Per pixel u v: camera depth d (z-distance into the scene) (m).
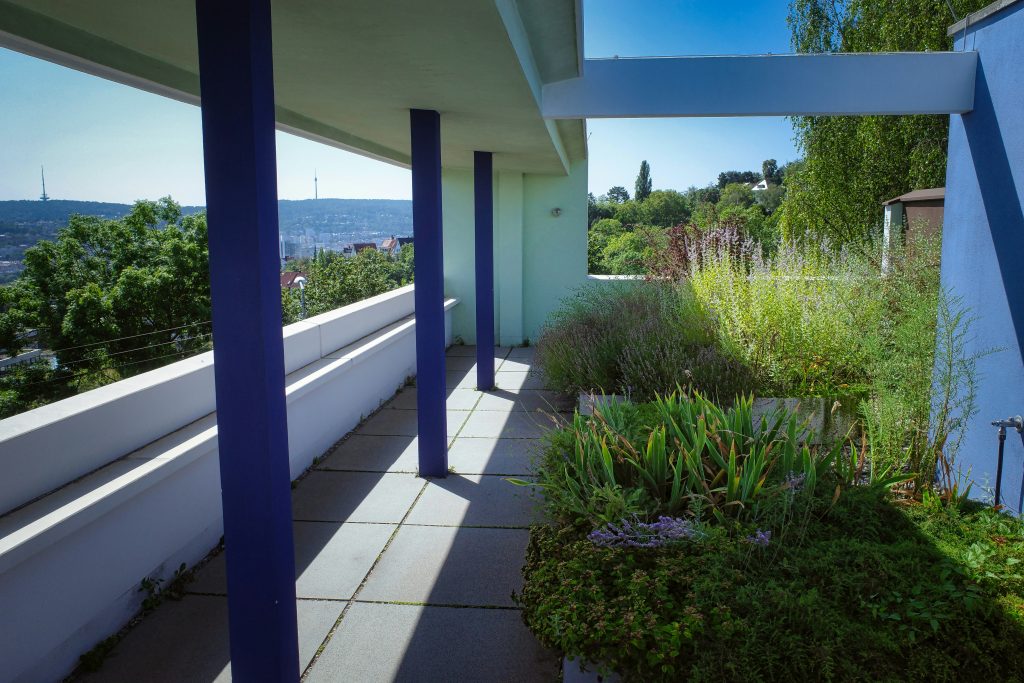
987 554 2.63
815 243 7.22
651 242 10.33
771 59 4.66
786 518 2.90
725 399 4.88
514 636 2.95
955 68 4.17
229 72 1.99
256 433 2.19
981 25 4.04
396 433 5.93
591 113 4.82
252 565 2.28
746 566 2.51
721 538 2.64
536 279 10.34
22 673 2.43
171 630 2.98
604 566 2.57
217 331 2.13
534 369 8.53
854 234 12.09
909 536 2.88
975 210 4.03
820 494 3.08
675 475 3.00
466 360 9.34
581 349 6.60
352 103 4.21
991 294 3.84
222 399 2.17
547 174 10.06
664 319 6.23
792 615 2.24
